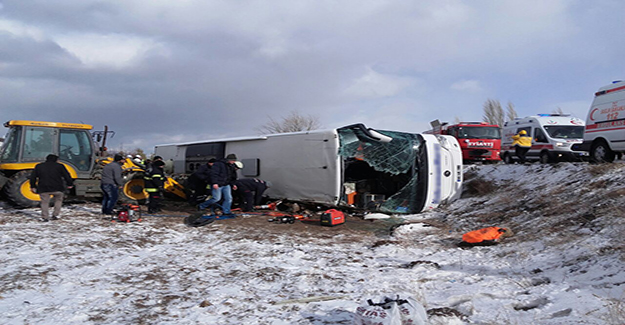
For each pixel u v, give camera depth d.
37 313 3.97
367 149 11.47
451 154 12.61
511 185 12.09
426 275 5.68
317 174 11.34
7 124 11.38
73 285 4.89
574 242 6.20
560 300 4.08
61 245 6.84
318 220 11.06
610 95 11.80
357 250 7.69
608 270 4.72
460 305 4.26
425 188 11.96
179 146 17.30
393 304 3.45
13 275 5.05
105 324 3.78
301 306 4.39
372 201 11.74
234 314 4.14
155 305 4.34
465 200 12.29
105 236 7.86
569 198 8.86
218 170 10.80
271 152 12.85
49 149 11.45
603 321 3.39
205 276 5.57
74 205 12.05
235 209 12.06
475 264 6.17
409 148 11.94
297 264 6.42
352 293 4.89
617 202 7.42
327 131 11.13
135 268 5.84
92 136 12.14
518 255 6.31
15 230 7.81
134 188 12.87
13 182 10.72
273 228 9.78
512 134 19.78
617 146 11.39
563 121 17.64
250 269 5.99
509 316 3.85
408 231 9.38
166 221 10.20
